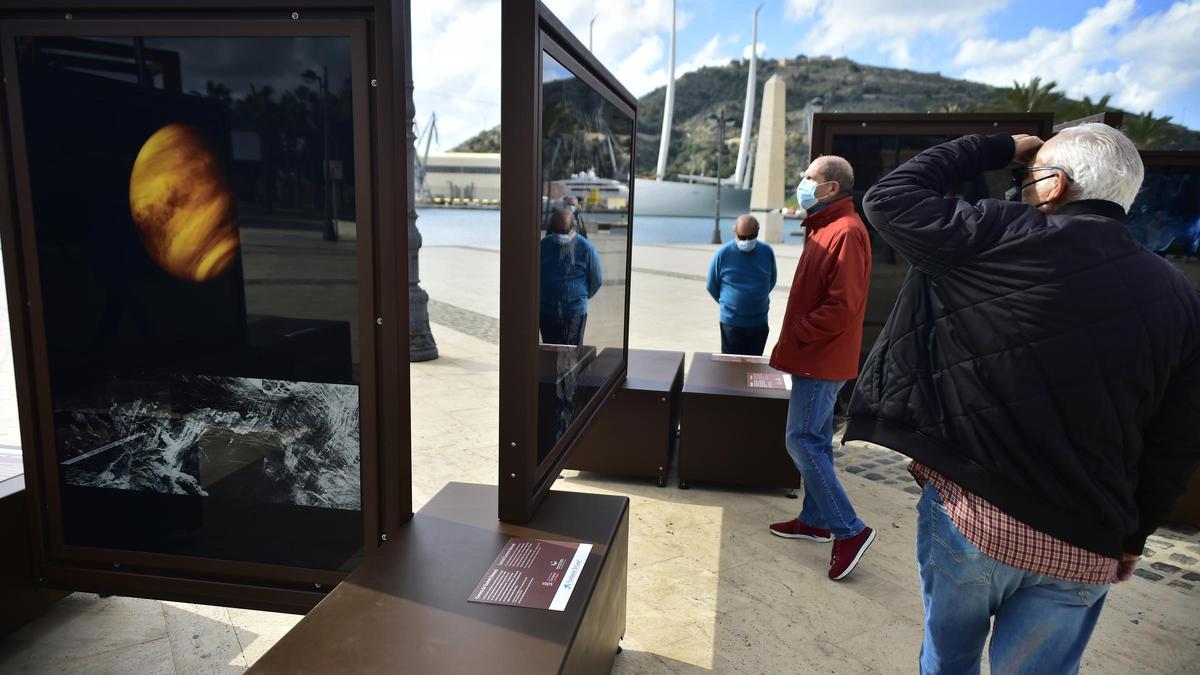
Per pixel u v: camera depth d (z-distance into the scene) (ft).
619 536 6.73
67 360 6.49
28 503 6.84
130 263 6.27
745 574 9.61
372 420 6.20
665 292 42.39
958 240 4.48
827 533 10.59
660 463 12.69
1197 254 14.25
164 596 6.90
